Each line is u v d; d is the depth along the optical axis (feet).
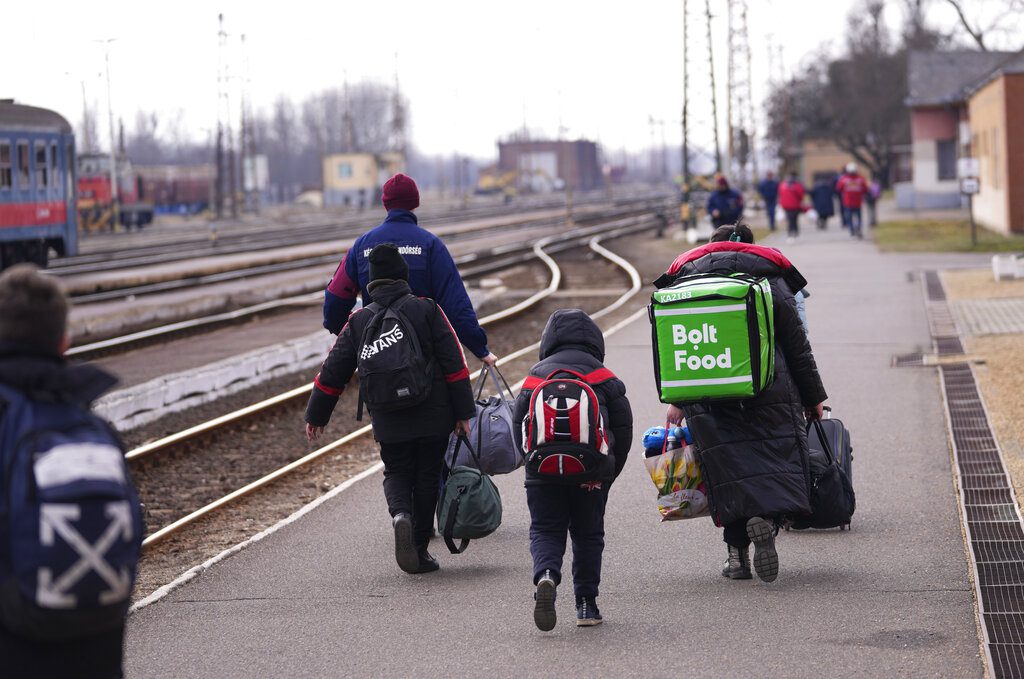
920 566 41.91
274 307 160.25
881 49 485.56
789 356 39.55
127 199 457.68
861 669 32.73
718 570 42.91
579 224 383.24
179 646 36.88
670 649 35.04
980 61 323.37
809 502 39.58
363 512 53.21
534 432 35.55
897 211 329.31
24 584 18.69
